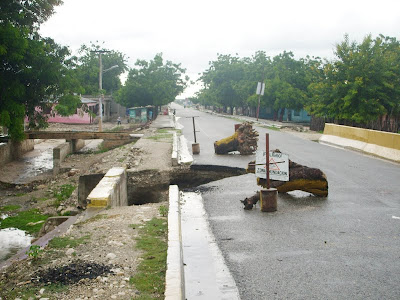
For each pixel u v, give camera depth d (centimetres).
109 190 1002
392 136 1711
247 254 649
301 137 2794
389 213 885
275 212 899
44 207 1394
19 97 2084
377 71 2803
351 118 2816
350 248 673
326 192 1031
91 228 728
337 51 2967
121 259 569
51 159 2625
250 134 1889
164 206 912
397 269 588
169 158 1762
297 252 657
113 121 6016
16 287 488
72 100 2388
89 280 500
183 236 740
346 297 504
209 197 1066
